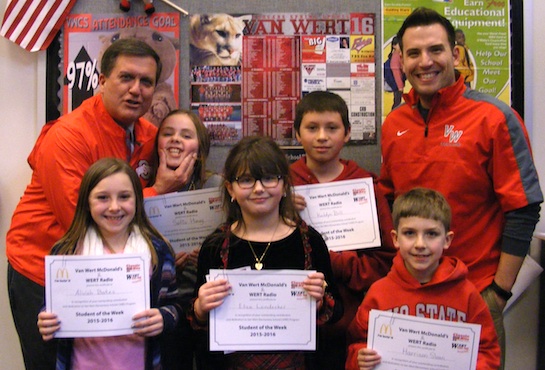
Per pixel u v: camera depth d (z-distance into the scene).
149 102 1.67
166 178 1.64
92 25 2.00
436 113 1.64
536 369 2.05
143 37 2.00
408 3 2.00
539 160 2.04
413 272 1.44
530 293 2.04
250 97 2.00
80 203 1.42
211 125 2.00
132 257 1.37
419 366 1.34
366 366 1.36
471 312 1.40
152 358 1.40
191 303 1.46
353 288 1.61
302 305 1.38
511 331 2.05
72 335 1.34
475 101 1.60
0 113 2.01
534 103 2.03
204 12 2.00
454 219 1.59
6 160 2.02
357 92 2.01
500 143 1.53
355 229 1.63
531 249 2.04
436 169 1.61
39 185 1.70
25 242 1.68
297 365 1.41
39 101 2.00
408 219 1.40
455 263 1.44
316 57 2.00
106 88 1.62
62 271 1.35
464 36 2.01
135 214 1.47
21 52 2.02
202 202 1.64
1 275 2.03
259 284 1.38
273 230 1.47
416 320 1.35
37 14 1.98
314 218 1.65
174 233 1.65
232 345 1.36
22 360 2.04
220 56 2.00
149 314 1.35
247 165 1.41
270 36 2.00
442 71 1.58
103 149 1.64
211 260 1.45
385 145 1.79
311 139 1.65
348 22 2.00
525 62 2.02
